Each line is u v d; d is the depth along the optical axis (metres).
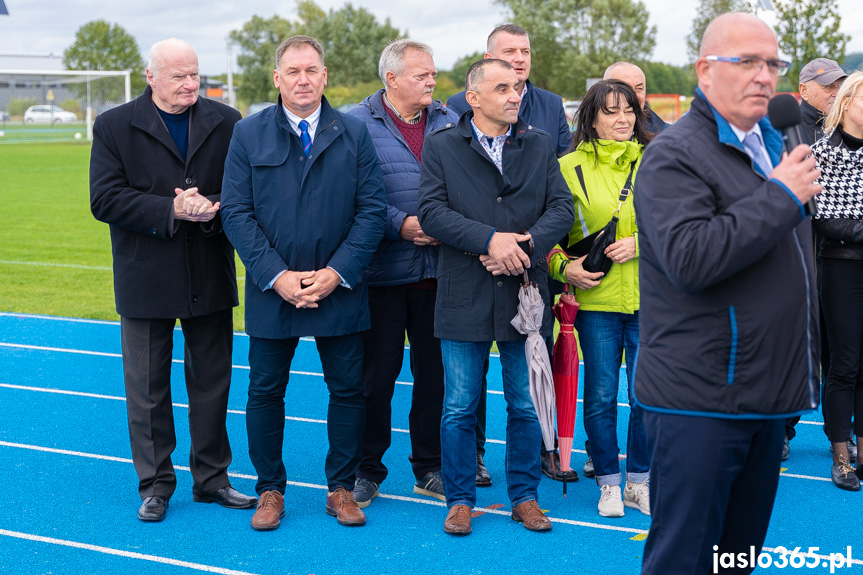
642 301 2.61
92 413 5.80
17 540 3.86
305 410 5.88
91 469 4.77
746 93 2.36
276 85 3.91
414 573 3.53
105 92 47.75
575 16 58.22
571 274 3.99
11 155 33.19
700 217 2.35
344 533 3.93
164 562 3.64
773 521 4.02
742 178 2.42
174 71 3.88
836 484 4.43
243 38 68.69
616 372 4.11
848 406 4.42
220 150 4.10
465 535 3.88
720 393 2.43
